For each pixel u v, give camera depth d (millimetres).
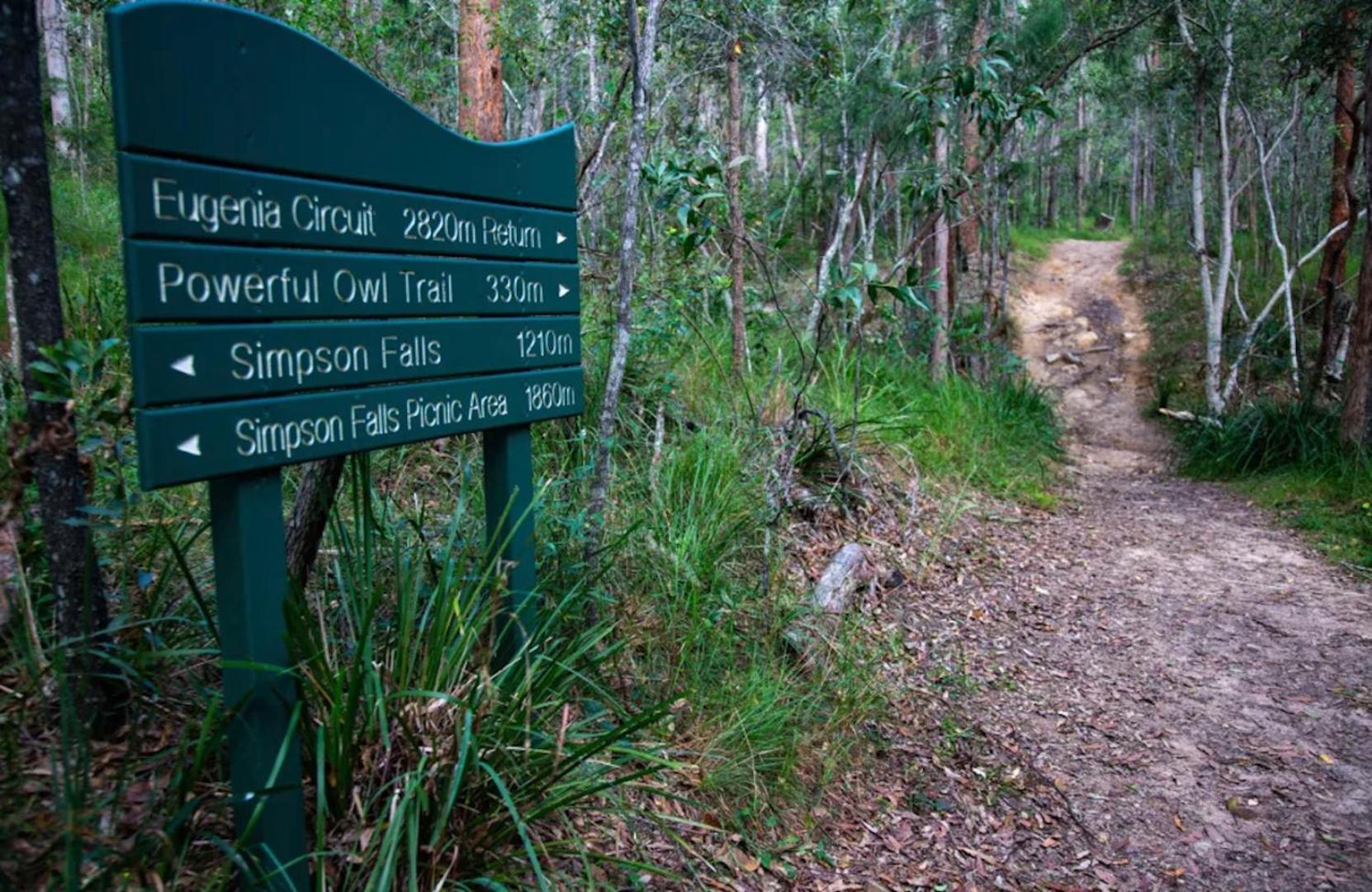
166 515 3369
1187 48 12844
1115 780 3938
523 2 7133
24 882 1872
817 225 14961
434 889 2201
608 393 3811
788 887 2984
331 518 2947
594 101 7941
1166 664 5086
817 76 8562
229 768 2301
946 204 6922
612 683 3396
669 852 2898
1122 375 17203
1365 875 3352
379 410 2338
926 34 11781
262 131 2014
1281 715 4523
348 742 2215
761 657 3938
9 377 3033
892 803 3586
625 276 3811
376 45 5750
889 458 7242
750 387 6672
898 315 10992
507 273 2768
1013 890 3180
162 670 2545
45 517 2289
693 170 4730
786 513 5480
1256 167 17922
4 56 2113
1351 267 16828
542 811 2404
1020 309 20266
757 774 3410
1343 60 10484
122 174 1762
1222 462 10430
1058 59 10797
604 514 3891
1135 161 26719
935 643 5016
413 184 2412
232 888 2117
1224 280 13031
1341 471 8859
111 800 2035
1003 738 4172
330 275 2189
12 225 2188
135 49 1766
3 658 2504
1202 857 3451
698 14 7387
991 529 7148
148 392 1803
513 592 2906
